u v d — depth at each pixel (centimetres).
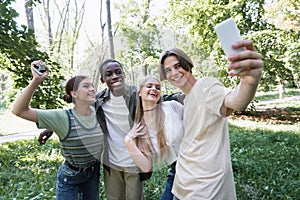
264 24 1132
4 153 574
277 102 1648
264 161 447
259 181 361
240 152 513
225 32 99
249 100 126
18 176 415
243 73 101
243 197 323
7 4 491
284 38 1048
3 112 1509
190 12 905
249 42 97
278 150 547
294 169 419
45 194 327
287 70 1110
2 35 480
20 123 1323
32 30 514
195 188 160
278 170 412
